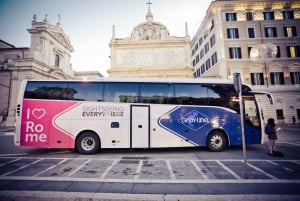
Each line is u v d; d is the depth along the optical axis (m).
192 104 9.23
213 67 31.17
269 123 8.62
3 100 28.61
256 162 7.25
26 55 31.70
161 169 6.43
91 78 9.23
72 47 41.66
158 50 27.86
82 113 8.78
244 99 9.62
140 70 27.06
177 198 4.18
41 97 8.76
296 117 27.38
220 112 9.29
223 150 9.73
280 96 27.84
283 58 28.48
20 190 4.57
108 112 8.87
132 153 9.14
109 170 6.33
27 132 8.49
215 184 4.98
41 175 5.79
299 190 4.57
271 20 29.48
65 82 8.98
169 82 9.32
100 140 8.74
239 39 29.17
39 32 32.34
